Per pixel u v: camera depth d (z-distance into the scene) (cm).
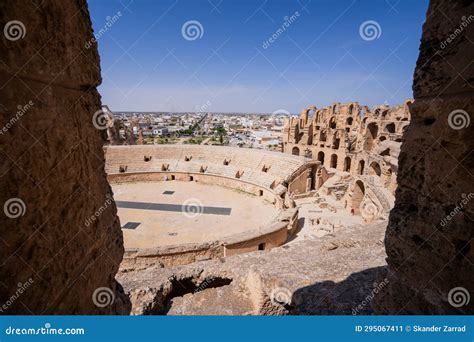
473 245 389
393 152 3238
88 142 455
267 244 2425
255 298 1189
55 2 348
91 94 477
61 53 362
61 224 364
